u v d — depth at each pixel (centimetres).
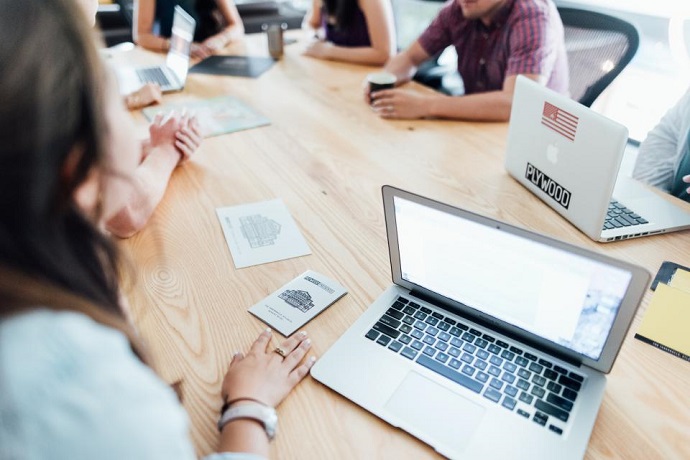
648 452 61
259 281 91
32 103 34
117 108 43
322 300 85
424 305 81
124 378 38
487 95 161
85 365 36
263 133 149
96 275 44
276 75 199
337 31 242
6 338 35
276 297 86
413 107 160
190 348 77
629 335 77
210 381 71
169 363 74
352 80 195
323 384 70
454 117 160
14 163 35
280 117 160
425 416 64
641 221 103
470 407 65
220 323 81
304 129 152
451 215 69
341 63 215
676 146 144
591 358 67
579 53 176
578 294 63
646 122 242
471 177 126
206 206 113
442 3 250
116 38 329
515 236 65
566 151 101
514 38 166
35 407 34
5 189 36
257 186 121
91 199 44
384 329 77
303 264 95
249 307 85
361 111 166
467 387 67
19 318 36
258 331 80
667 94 230
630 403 67
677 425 64
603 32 168
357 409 67
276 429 64
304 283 90
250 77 196
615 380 70
